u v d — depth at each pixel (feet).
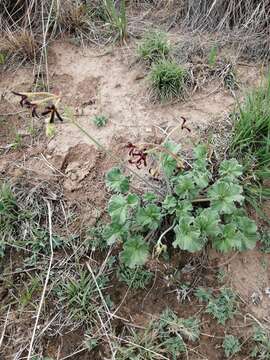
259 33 1.74
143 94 1.61
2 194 1.37
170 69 1.57
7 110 1.61
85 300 1.25
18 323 1.23
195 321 1.21
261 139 1.43
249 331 1.21
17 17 1.85
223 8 1.79
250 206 1.36
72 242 1.33
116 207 1.23
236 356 1.18
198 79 1.63
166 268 1.29
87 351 1.19
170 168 1.29
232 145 1.42
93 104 1.60
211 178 1.33
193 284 1.27
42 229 1.35
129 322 1.23
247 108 1.44
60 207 1.39
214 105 1.57
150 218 1.24
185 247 1.16
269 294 1.26
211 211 1.21
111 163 1.45
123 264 1.29
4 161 1.49
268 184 1.39
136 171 1.42
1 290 1.28
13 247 1.34
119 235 1.22
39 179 1.43
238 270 1.29
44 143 1.51
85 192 1.41
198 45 1.72
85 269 1.30
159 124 1.53
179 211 1.24
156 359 1.17
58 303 1.25
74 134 1.52
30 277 1.29
